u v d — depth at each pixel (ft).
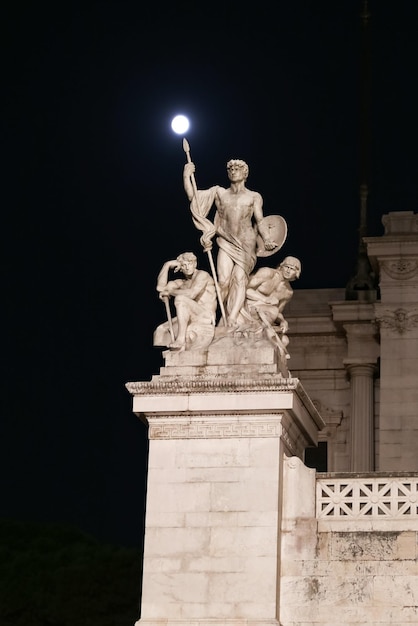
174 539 77.82
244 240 84.38
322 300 140.87
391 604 75.51
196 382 78.89
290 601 76.59
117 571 140.87
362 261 140.77
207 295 83.15
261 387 78.28
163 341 82.07
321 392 136.98
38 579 142.10
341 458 134.92
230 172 85.66
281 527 77.87
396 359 132.57
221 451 78.69
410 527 76.64
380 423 131.03
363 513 77.66
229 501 77.82
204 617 76.23
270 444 78.13
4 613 140.05
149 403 79.61
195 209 85.35
